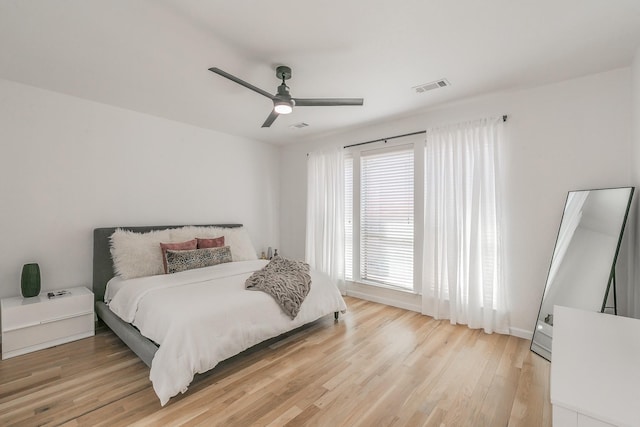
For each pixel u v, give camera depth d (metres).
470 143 3.11
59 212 2.97
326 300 3.06
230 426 1.66
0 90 2.65
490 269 2.97
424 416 1.74
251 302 2.37
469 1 1.66
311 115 3.62
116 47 2.14
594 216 2.38
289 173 5.18
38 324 2.54
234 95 3.02
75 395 1.93
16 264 2.74
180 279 2.82
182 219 3.96
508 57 2.27
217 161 4.36
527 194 2.83
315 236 4.65
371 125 4.03
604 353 1.14
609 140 2.45
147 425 1.66
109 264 3.15
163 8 1.72
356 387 2.03
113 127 3.33
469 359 2.42
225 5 1.69
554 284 2.54
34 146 2.83
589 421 0.78
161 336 1.99
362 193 4.19
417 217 3.60
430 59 2.30
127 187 3.45
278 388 2.02
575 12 1.75
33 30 1.93
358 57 2.27
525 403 1.86
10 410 1.78
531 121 2.81
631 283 2.26
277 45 2.11
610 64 2.36
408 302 3.71
